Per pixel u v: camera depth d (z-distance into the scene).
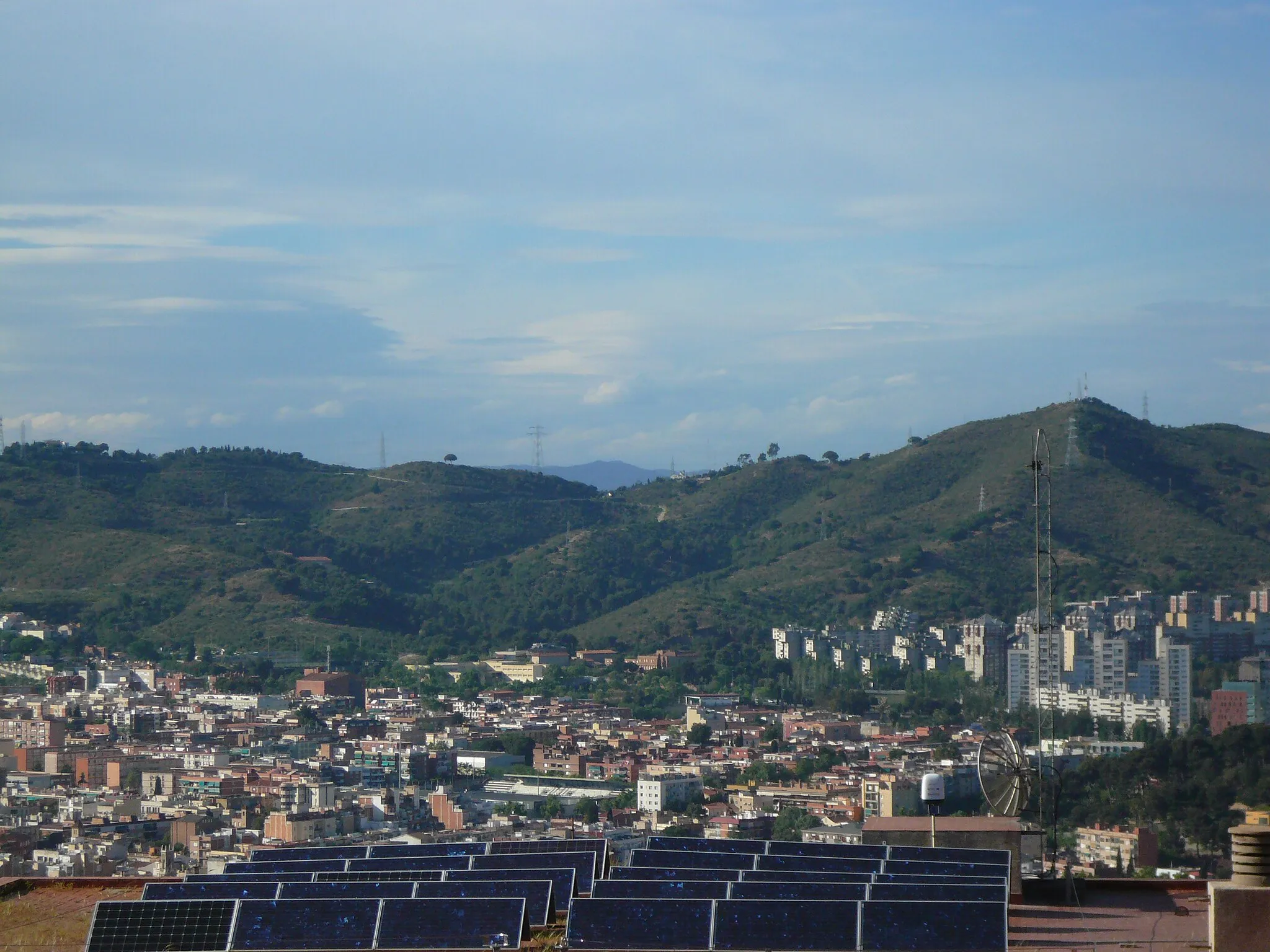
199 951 27.33
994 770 39.38
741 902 27.20
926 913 26.89
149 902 27.98
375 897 29.25
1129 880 32.66
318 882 30.36
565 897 30.27
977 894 28.12
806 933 26.69
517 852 34.03
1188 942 27.17
